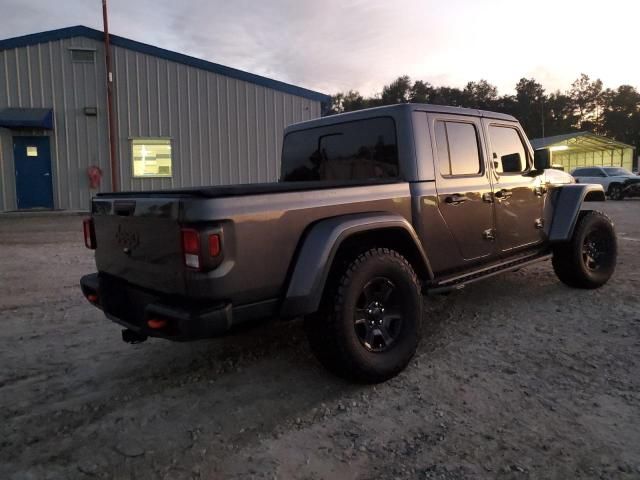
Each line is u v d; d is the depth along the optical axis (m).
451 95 92.25
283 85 16.39
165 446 2.64
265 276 2.83
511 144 4.72
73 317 4.89
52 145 15.25
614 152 43.94
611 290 5.42
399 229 3.45
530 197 4.79
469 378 3.35
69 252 8.51
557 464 2.38
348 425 2.79
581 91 99.81
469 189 4.08
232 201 2.70
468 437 2.63
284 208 2.92
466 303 5.10
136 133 15.66
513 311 4.79
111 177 15.59
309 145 4.58
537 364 3.54
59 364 3.75
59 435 2.77
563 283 5.63
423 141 3.79
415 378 3.37
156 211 2.79
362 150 4.08
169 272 2.79
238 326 2.92
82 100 15.31
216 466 2.45
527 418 2.80
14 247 9.05
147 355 3.92
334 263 3.16
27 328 4.57
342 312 3.05
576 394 3.07
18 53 14.78
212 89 15.96
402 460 2.45
